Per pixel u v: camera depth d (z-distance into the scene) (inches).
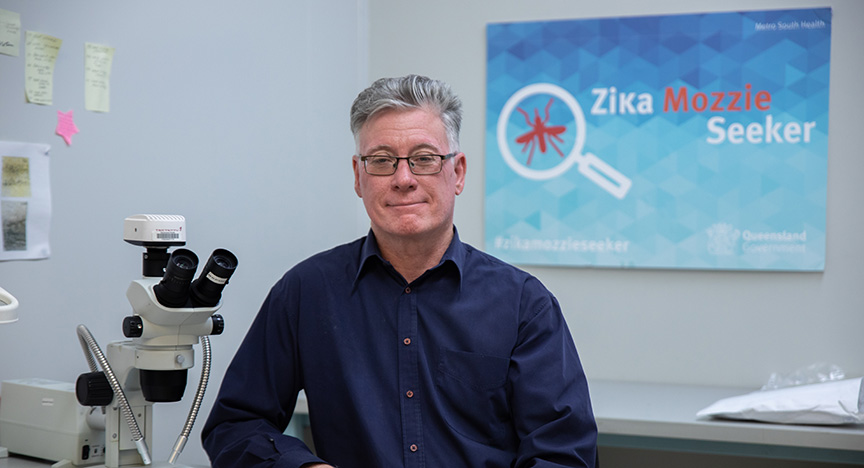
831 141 113.2
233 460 61.3
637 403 103.9
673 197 118.4
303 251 114.2
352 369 64.0
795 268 113.9
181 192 90.0
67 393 63.2
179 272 56.8
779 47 114.4
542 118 123.3
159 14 86.4
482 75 126.2
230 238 98.2
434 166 61.7
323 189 119.5
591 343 122.4
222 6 96.2
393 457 61.7
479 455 61.8
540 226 123.6
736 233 116.1
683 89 117.9
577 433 61.2
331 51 120.6
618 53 120.2
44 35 72.9
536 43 123.4
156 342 59.0
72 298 76.5
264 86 104.4
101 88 79.1
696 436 92.8
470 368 63.2
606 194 120.9
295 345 66.7
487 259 67.6
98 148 79.0
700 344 118.2
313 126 116.3
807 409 90.2
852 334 112.6
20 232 70.8
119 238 81.9
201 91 92.9
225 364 98.2
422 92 62.2
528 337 64.0
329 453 65.1
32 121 72.0
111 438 60.8
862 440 87.5
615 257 120.6
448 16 127.6
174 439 90.7
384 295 65.8
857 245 112.3
